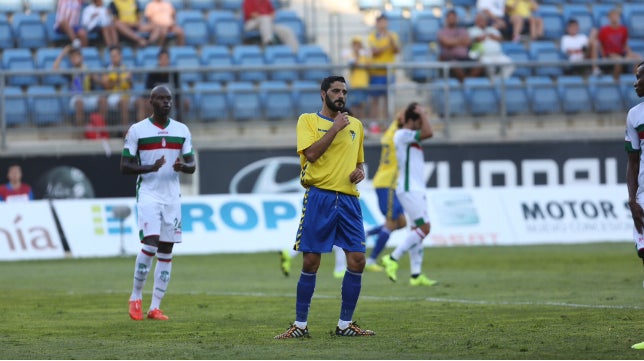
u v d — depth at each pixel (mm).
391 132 49750
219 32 80000
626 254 57406
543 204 67938
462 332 26656
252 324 29625
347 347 24000
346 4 86375
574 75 77938
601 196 68688
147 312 33031
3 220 61375
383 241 50625
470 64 72312
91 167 68062
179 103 69750
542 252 59906
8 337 27062
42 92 70250
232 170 69625
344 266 47656
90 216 63031
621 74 77688
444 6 87688
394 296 37875
